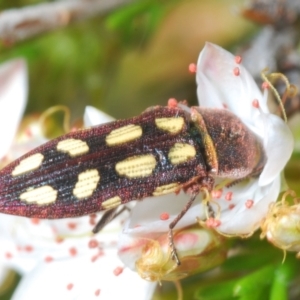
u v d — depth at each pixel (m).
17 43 0.09
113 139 0.08
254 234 0.08
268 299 0.08
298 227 0.07
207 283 0.08
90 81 0.10
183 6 0.10
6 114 0.09
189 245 0.08
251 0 0.09
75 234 0.08
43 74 0.10
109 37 0.10
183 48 0.10
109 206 0.07
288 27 0.09
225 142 0.08
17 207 0.07
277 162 0.07
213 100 0.08
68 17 0.09
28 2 0.10
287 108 0.08
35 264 0.08
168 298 0.08
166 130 0.08
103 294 0.08
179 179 0.08
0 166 0.09
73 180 0.07
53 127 0.09
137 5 0.09
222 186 0.08
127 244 0.08
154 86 0.10
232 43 0.10
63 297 0.08
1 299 0.09
